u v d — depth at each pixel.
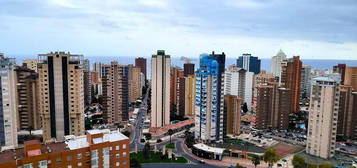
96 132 109.12
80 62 185.50
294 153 187.38
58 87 177.88
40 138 186.88
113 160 108.00
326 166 147.12
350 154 183.75
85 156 101.62
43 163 93.56
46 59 175.75
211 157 181.62
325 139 173.75
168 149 193.38
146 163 173.12
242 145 199.12
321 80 173.38
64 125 182.00
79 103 185.12
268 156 155.38
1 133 152.88
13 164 87.38
